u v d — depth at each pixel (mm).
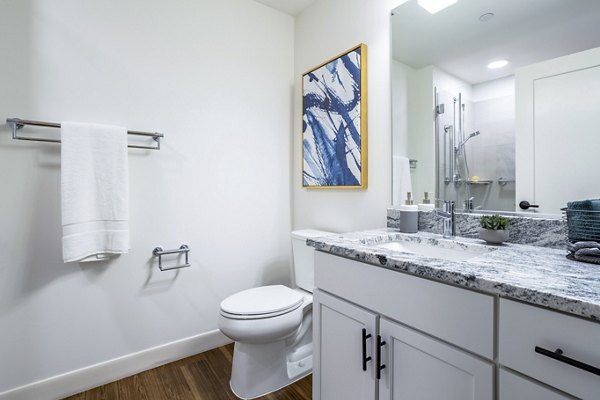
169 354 1788
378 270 999
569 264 864
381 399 998
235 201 2039
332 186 1933
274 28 2211
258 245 2150
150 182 1720
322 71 1990
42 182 1436
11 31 1356
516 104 1200
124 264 1646
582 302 581
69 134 1403
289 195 2305
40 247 1433
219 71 1958
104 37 1573
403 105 1577
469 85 1338
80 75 1512
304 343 1739
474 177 1329
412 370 910
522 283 689
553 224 1095
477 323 755
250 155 2104
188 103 1840
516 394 690
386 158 1658
